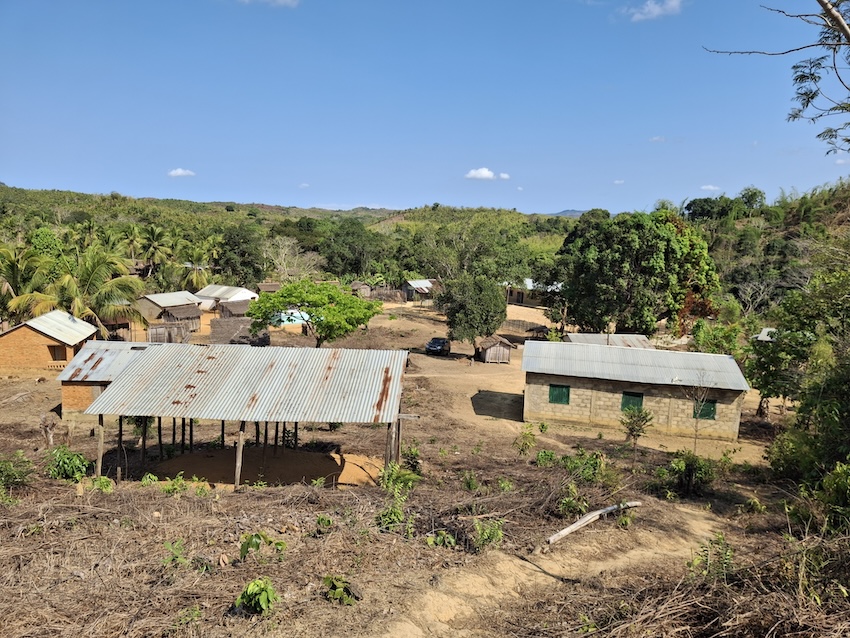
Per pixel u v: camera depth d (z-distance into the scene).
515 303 76.69
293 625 6.93
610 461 18.56
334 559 8.65
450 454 19.52
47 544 8.88
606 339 38.44
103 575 7.95
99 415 14.22
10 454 18.14
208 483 15.27
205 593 7.51
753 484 16.98
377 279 79.19
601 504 12.37
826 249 19.23
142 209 117.69
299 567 8.33
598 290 42.25
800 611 6.37
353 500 11.41
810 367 20.50
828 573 7.36
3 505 10.35
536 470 16.39
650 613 6.92
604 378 24.64
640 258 41.94
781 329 24.36
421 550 9.26
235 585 7.75
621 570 9.26
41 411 25.39
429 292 73.19
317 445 20.23
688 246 42.00
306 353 17.16
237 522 9.95
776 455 17.94
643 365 25.31
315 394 15.23
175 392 15.11
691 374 24.48
